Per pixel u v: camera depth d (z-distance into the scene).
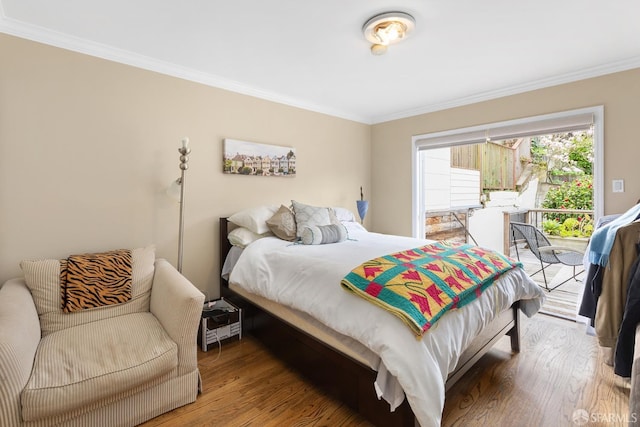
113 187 2.38
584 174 4.84
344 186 4.09
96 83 2.28
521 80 2.95
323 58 2.49
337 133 3.99
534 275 4.21
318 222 2.77
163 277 2.02
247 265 2.38
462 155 4.88
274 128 3.34
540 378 1.90
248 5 1.80
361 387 1.53
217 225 2.94
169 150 2.64
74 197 2.22
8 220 1.99
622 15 1.90
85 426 1.38
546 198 5.27
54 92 2.12
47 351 1.51
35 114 2.06
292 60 2.53
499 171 5.51
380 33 2.03
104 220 2.34
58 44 2.13
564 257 3.45
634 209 2.07
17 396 1.22
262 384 1.89
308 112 3.66
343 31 2.09
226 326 2.40
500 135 3.22
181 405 1.68
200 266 2.85
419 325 1.30
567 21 1.96
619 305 1.85
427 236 4.30
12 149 2.00
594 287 1.99
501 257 2.11
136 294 2.06
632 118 2.52
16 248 2.02
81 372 1.37
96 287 1.92
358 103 3.67
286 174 3.42
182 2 1.77
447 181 4.62
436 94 3.35
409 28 2.02
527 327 2.64
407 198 4.05
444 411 1.61
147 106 2.52
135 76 2.45
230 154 2.98
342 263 1.86
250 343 2.43
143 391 1.54
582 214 4.69
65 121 2.17
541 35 2.14
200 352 2.29
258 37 2.16
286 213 2.81
